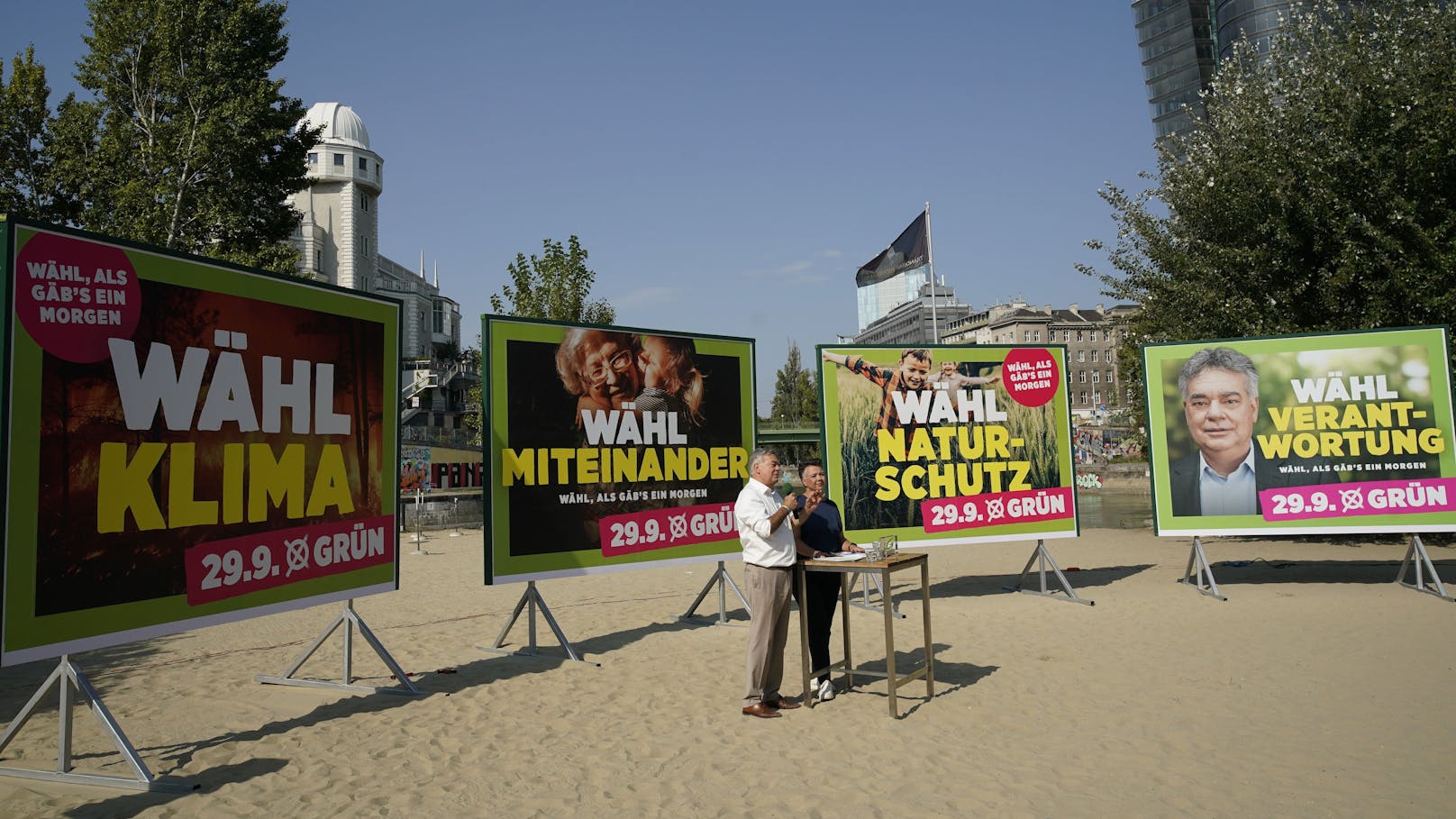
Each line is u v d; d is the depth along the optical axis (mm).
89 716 6926
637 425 10000
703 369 10672
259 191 28453
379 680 7969
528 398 9188
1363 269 16828
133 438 5703
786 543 6629
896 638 9445
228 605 6316
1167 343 12469
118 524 5574
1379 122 16766
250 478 6566
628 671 8180
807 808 4625
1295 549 17750
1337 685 6980
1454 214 16062
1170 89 83875
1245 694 6770
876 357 11508
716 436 10711
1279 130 18484
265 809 4746
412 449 34656
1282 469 11961
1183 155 21766
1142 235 21344
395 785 5113
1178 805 4555
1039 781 4961
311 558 7074
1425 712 6180
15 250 5031
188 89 26281
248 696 7488
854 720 6344
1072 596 11484
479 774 5301
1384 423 11789
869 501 11266
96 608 5410
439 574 18031
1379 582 12594
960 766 5258
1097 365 109750
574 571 9344
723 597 10820
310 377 7164
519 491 9023
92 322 5473
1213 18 68500
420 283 98375
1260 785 4836
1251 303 18391
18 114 25359
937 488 11562
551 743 5922
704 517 10516
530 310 34094
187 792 5035
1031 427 12055
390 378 8031
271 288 6836
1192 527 12102
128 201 24391
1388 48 17297
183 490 6027
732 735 6031
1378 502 11742
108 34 25984
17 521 4980
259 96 26531
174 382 6012
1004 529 11805
